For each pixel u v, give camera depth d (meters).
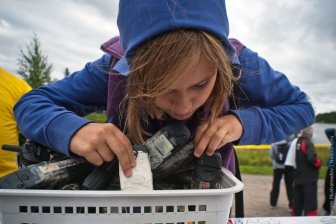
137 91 0.63
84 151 0.63
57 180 0.63
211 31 0.60
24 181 0.60
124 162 0.60
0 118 1.55
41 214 0.55
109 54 0.84
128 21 0.63
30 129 0.75
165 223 0.56
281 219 0.81
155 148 0.64
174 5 0.58
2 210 0.54
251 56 0.88
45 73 14.45
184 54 0.55
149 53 0.58
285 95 0.92
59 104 0.88
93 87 0.91
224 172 0.68
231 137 0.71
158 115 0.71
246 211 4.83
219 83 0.67
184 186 0.70
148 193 0.53
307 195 4.13
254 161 10.48
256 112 0.80
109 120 0.84
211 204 0.56
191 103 0.63
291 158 4.77
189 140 0.66
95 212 0.55
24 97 0.86
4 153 1.54
